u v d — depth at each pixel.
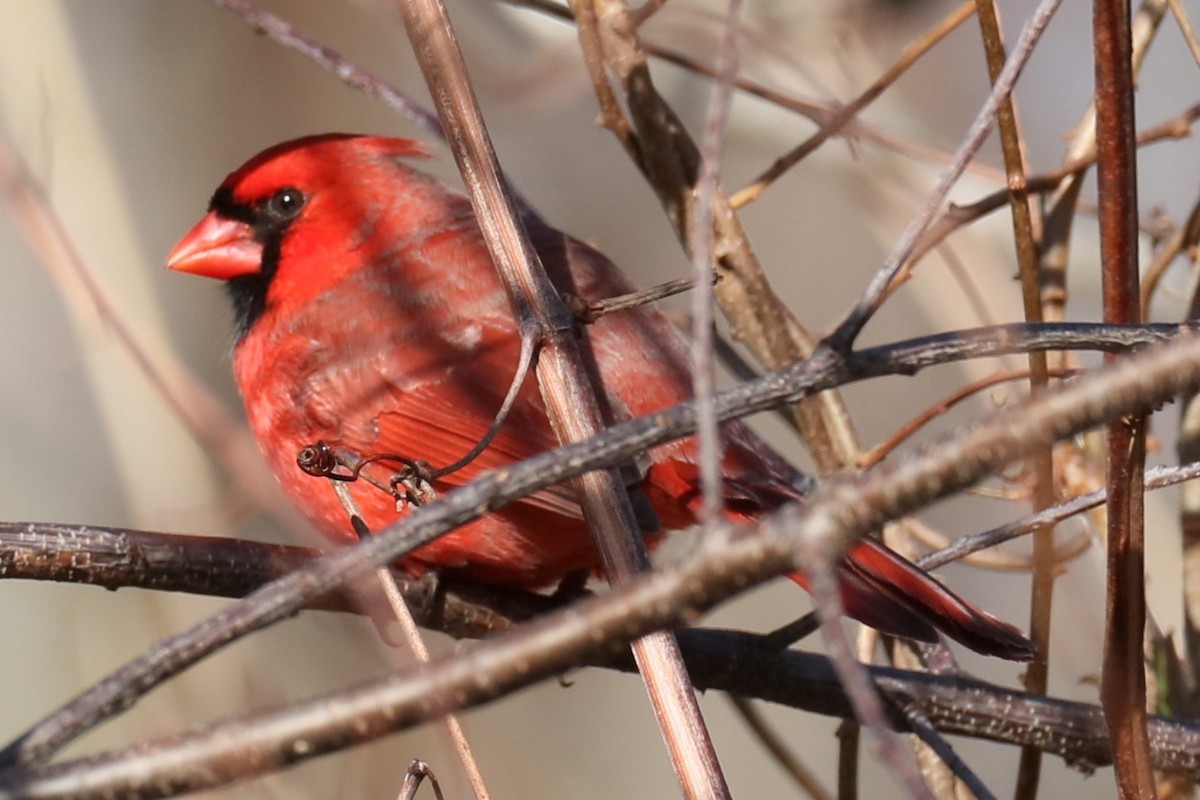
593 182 11.09
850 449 6.53
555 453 3.46
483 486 3.40
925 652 6.38
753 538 2.91
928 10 9.21
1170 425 8.17
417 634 4.56
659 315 6.79
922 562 5.74
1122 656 4.50
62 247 7.14
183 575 5.38
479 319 6.87
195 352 10.55
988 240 7.87
